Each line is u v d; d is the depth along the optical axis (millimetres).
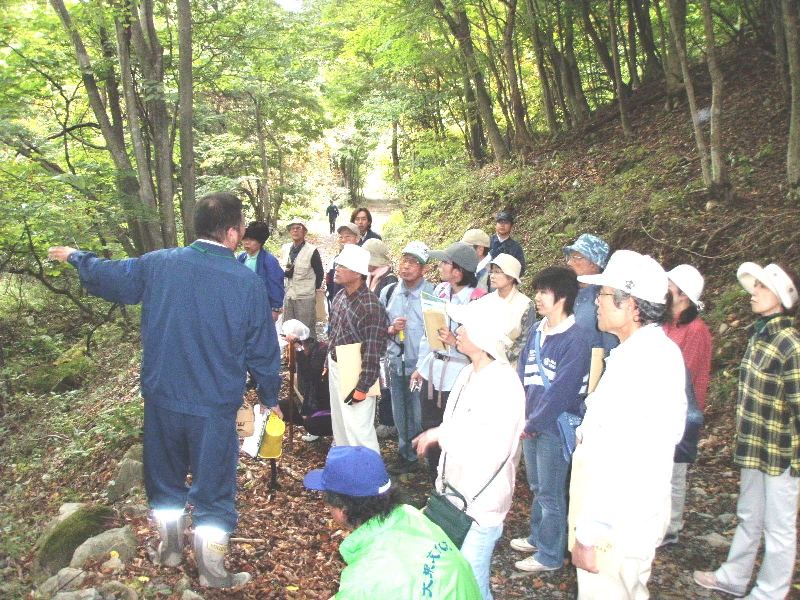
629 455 2426
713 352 6316
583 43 16484
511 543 4152
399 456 5586
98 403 7879
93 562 3643
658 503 2469
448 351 4523
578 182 11859
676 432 2490
